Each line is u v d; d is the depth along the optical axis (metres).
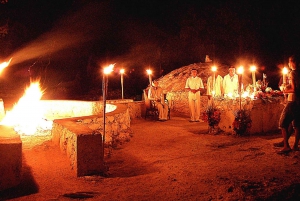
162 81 18.31
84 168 5.86
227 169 5.95
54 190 5.19
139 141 8.92
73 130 6.37
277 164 6.10
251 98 9.59
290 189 4.71
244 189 4.73
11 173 5.23
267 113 9.56
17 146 5.28
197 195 4.77
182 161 6.73
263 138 8.70
